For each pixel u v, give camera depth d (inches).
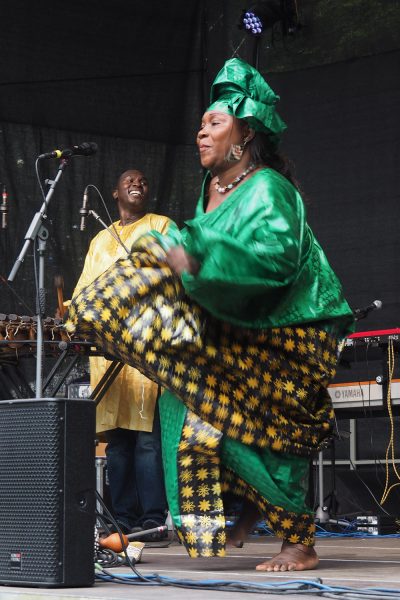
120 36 332.5
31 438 115.0
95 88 327.6
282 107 338.6
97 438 235.1
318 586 113.7
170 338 133.9
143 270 136.8
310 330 138.0
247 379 135.9
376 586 119.6
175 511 138.6
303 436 138.8
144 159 331.3
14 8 318.7
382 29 327.0
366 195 325.4
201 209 145.2
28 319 201.6
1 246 303.3
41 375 177.3
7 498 116.9
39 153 315.9
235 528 146.6
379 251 321.1
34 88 319.0
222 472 142.3
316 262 141.0
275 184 134.6
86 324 135.2
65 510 113.5
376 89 326.3
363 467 303.4
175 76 338.0
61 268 309.4
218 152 142.3
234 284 122.3
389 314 316.8
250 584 116.0
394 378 268.4
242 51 336.8
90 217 317.4
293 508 139.9
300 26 332.5
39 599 108.1
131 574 134.6
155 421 225.0
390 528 267.0
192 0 341.7
